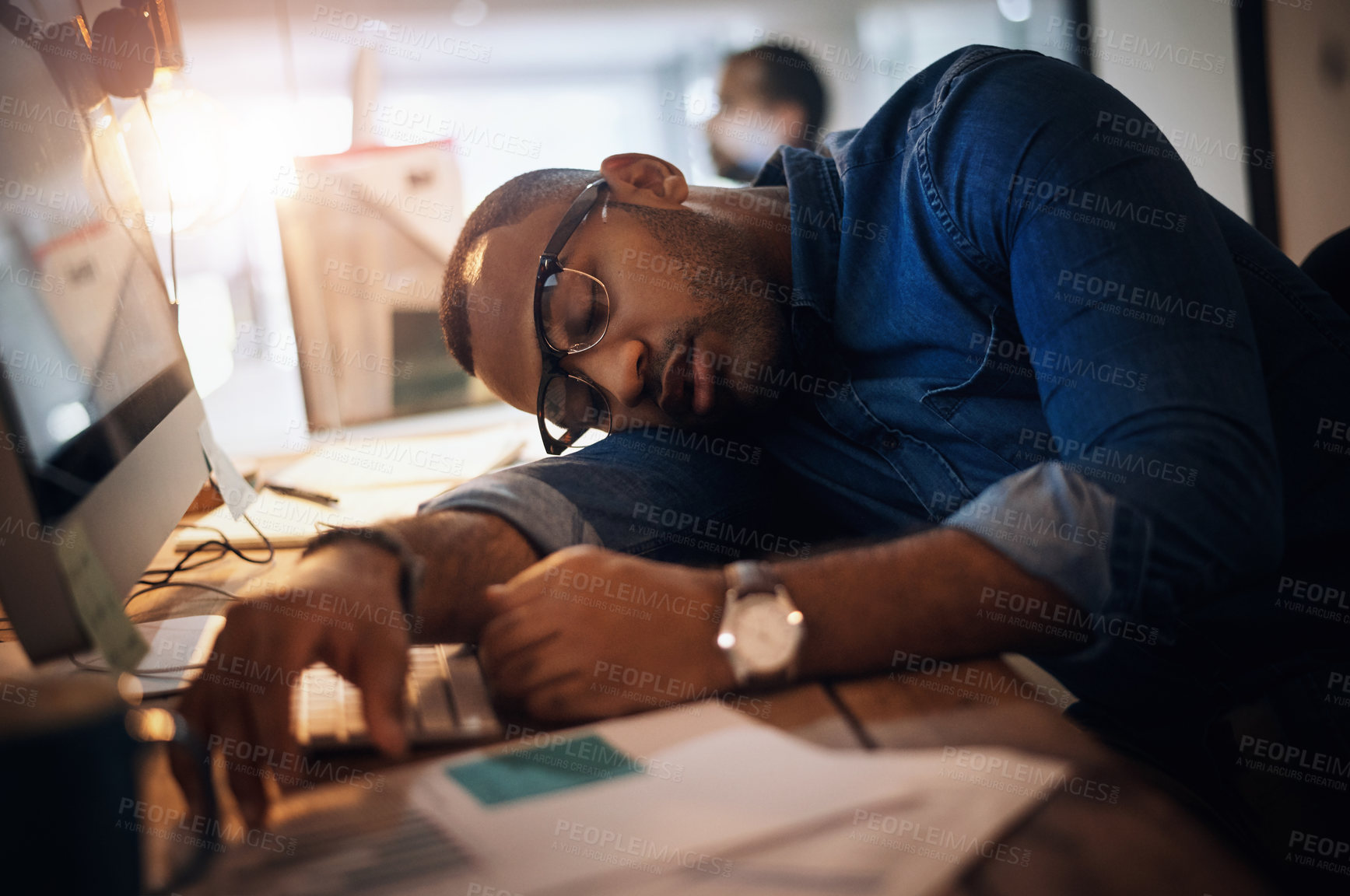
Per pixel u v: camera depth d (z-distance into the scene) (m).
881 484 1.00
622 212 1.06
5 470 0.53
